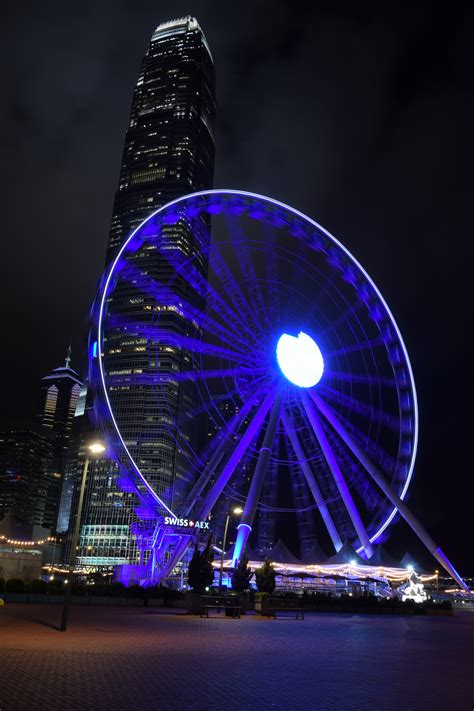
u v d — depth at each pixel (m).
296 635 26.86
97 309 66.06
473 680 15.34
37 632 22.14
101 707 10.68
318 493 71.06
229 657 17.97
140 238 70.44
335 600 55.06
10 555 55.53
